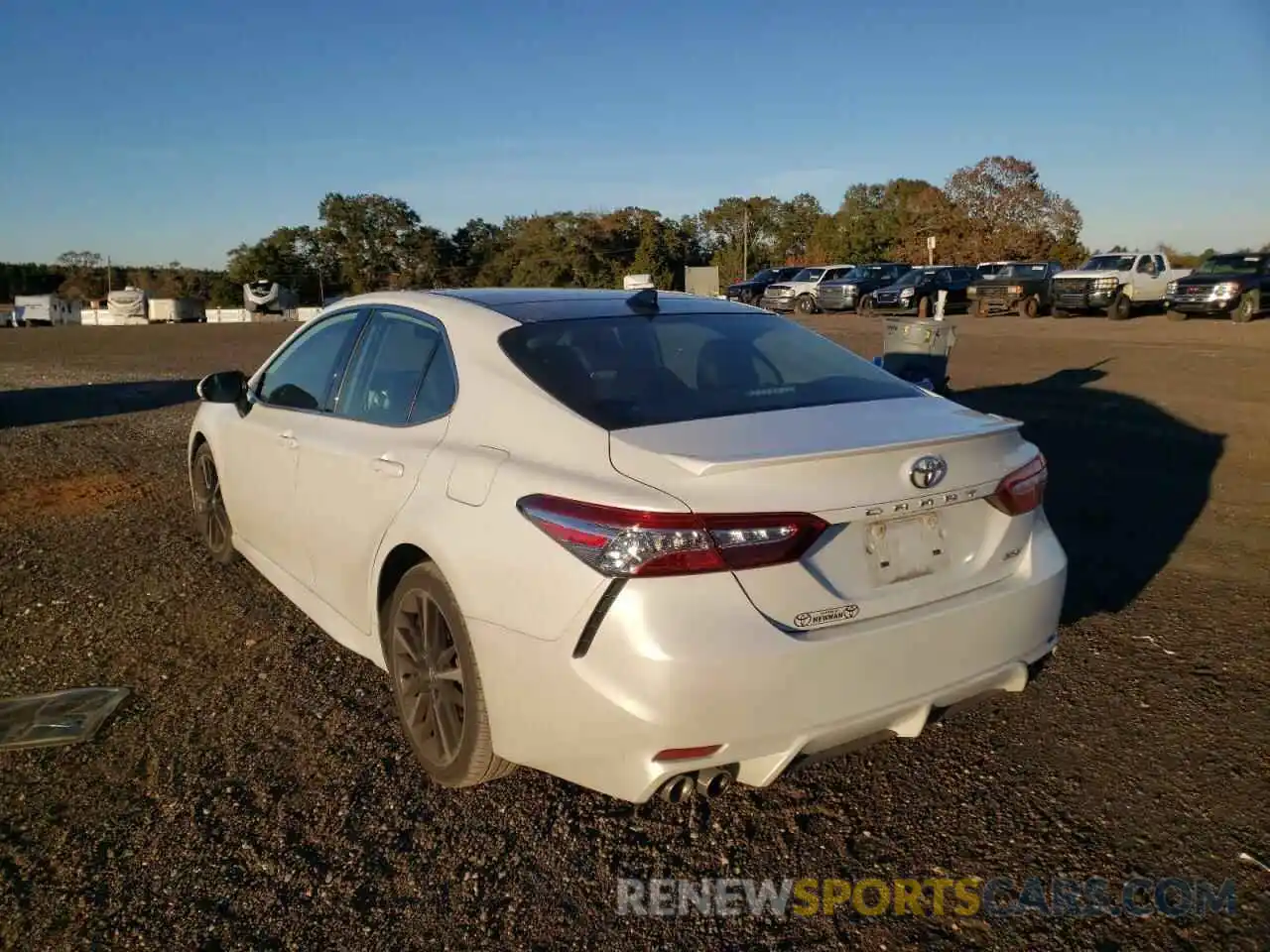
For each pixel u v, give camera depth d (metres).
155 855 2.92
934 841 2.98
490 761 3.00
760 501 2.56
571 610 2.60
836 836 3.02
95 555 5.86
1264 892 2.73
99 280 116.44
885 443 2.77
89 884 2.78
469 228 88.12
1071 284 28.09
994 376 14.76
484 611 2.84
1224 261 26.45
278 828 3.05
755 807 3.17
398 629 3.36
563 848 2.96
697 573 2.49
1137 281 27.61
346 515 3.67
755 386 3.29
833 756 2.79
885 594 2.76
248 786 3.29
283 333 34.28
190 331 37.31
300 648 4.41
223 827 3.05
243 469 4.72
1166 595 5.01
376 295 4.21
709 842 2.99
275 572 4.59
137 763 3.44
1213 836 2.98
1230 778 3.28
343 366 4.12
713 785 2.66
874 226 71.50
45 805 3.17
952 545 2.94
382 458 3.48
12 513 6.97
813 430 2.89
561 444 2.88
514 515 2.79
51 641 4.53
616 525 2.54
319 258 88.81
